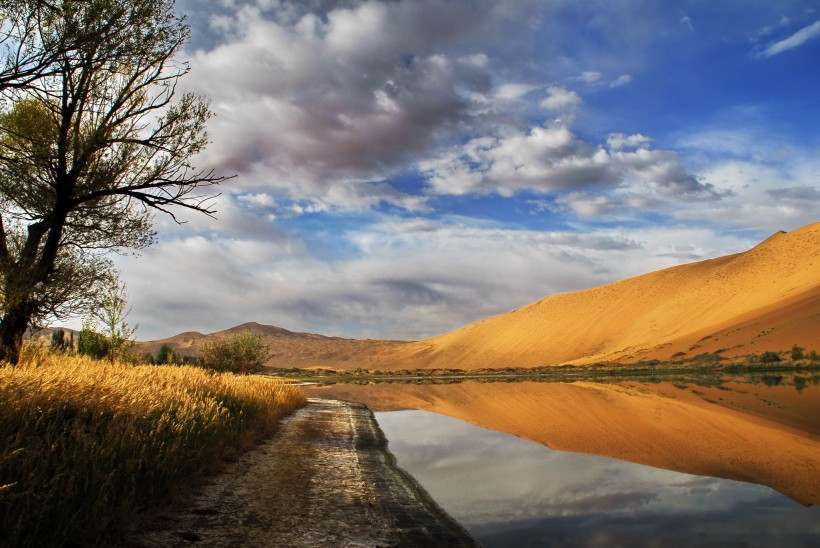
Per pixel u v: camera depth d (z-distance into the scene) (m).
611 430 16.19
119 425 7.33
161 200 11.73
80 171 11.58
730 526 7.07
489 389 38.19
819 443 13.39
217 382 16.53
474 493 9.09
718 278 94.94
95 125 11.91
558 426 17.55
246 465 10.06
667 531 6.88
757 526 7.06
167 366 19.80
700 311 85.69
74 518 5.00
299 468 10.16
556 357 101.81
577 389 34.34
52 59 8.78
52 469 5.80
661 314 93.81
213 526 6.29
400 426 18.86
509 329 131.00
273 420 16.27
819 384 30.67
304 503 7.70
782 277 77.62
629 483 9.73
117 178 11.92
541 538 6.65
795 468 10.73
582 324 109.69
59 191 11.39
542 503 8.42
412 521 7.23
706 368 51.22
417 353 154.12
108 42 9.93
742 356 51.53
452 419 20.83
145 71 11.60
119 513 5.58
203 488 8.08
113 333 19.11
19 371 8.45
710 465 11.13
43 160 11.12
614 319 104.44
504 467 11.35
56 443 5.96
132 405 8.76
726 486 9.38
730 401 23.28
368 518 7.18
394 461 11.94
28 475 5.18
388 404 28.45
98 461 6.33
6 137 11.37
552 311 125.19
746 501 8.37
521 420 19.58
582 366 77.56
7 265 10.95
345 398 32.78
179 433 8.52
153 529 5.95
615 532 6.86
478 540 6.57
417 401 29.94
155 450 7.57
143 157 12.05
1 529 4.55
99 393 8.56
